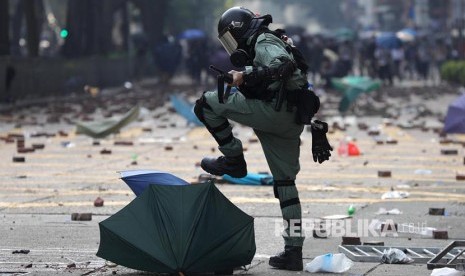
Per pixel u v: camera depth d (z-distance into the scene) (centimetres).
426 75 14475
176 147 4997
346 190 3416
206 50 13400
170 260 1920
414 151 4772
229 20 2030
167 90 11750
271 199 3169
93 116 7250
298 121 2011
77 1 12381
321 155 2081
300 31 15088
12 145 5103
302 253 2256
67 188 3469
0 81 8562
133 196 3272
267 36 2005
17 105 8506
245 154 4634
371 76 12912
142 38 15200
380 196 3278
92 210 2975
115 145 5091
